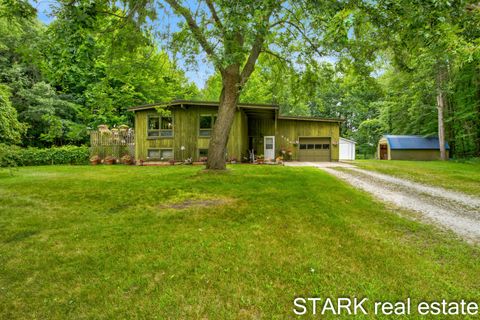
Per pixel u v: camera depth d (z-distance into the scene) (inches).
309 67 383.2
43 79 780.0
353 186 283.6
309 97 429.7
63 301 88.6
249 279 98.9
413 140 836.0
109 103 425.1
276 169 405.4
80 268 109.3
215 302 86.2
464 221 169.9
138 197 228.8
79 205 206.1
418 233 147.2
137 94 790.5
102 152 665.0
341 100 1456.7
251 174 341.7
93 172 406.0
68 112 818.8
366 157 1320.1
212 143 346.0
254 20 183.8
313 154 671.1
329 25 130.0
